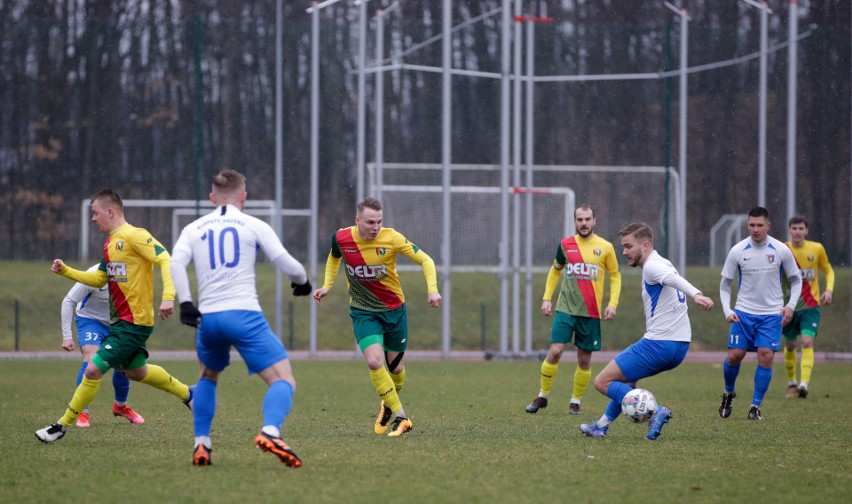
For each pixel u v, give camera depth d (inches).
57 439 971.3
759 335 1218.0
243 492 698.2
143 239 976.9
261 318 772.6
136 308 984.9
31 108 2559.1
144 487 716.7
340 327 2687.0
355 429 1086.4
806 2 3777.1
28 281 2635.3
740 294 1248.2
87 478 752.3
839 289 2738.7
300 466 778.8
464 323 2721.5
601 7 4138.8
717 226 2893.7
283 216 2696.9
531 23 2250.2
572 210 2699.3
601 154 2672.2
